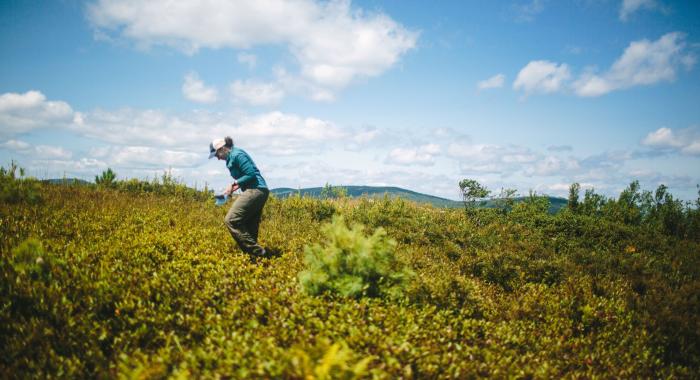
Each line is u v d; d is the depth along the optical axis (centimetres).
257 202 598
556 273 679
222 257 565
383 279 444
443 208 1441
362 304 392
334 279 429
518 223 1165
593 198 1600
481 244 939
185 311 383
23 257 421
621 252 943
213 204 1038
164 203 979
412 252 766
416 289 463
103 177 1118
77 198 855
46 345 315
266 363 245
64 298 361
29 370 292
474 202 1396
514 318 496
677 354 462
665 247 988
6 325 326
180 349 307
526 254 881
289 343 317
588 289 621
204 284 448
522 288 620
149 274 457
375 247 442
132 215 757
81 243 538
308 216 1034
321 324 339
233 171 612
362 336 322
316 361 232
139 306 373
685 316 538
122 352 311
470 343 391
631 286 677
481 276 681
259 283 462
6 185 759
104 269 437
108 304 377
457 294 487
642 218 1423
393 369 281
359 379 238
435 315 413
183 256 537
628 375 394
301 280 425
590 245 1001
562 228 1094
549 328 477
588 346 447
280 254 627
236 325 356
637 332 491
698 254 934
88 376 294
